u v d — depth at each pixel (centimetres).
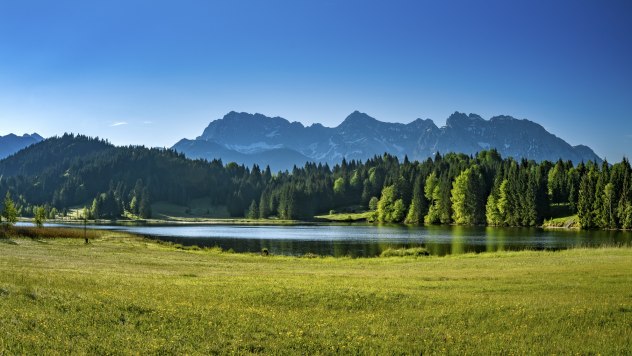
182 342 1534
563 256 4775
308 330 1738
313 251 7325
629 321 1895
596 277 2992
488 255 5241
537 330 1792
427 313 2028
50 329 1535
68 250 4878
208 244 8619
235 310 1988
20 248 4734
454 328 1820
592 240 9019
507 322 1888
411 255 5738
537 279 2928
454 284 2745
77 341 1461
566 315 1964
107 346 1433
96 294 2044
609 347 1598
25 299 1825
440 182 17200
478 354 1532
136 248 5756
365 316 1991
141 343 1484
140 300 2008
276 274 3309
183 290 2383
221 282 2708
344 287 2533
